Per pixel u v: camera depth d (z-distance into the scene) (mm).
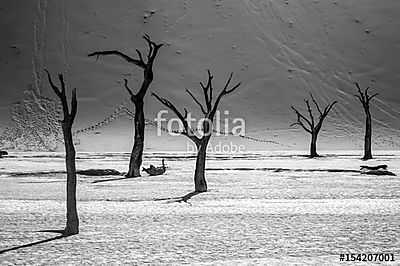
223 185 26797
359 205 19234
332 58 117000
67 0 126625
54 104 104438
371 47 120312
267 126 97625
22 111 103125
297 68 113688
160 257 11508
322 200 20719
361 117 103062
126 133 93750
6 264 10969
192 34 119250
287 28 122250
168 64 112000
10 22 122500
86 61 113875
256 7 125625
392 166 42188
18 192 23562
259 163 45500
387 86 112250
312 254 11742
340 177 31500
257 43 118062
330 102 106688
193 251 12039
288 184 27219
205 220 16062
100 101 104125
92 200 20844
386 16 127750
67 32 120062
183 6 124938
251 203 19844
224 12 124188
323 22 124875
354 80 113250
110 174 33750
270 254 11742
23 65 113562
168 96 105000
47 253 11883
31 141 93188
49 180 29641
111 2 126438
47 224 15461
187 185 26969
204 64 112812
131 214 17203
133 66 112125
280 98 105938
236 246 12531
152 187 25969
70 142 14172
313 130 58500
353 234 13898
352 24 125188
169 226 15062
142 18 122562
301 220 16047
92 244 12773
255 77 110500
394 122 102938
